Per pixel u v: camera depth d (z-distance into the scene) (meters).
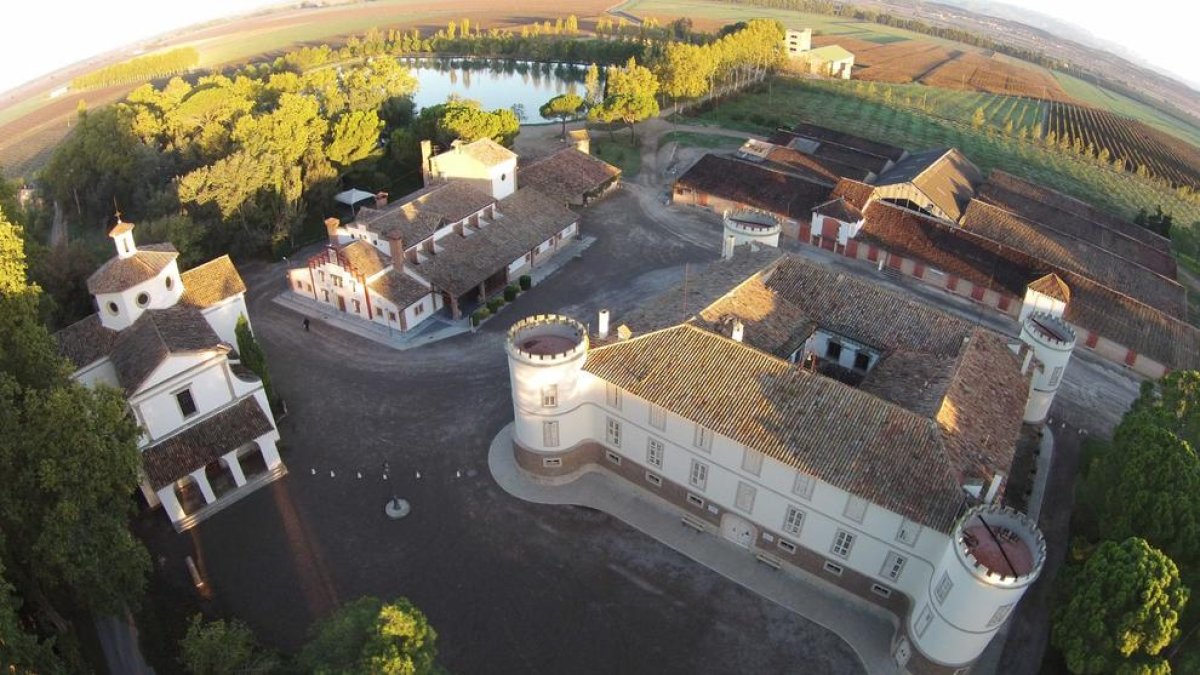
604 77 185.00
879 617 46.03
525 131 140.12
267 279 84.00
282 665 39.78
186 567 48.44
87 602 40.69
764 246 69.94
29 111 162.88
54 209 104.00
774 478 45.94
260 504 53.50
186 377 51.00
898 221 91.12
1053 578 48.22
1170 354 71.94
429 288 74.94
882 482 42.16
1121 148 151.50
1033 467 57.34
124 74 183.88
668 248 92.31
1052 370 57.50
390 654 29.81
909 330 57.44
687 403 47.88
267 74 167.00
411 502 53.84
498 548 50.31
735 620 45.72
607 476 56.31
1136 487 42.97
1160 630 35.38
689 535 51.50
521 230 86.44
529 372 50.41
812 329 58.78
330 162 103.31
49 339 45.84
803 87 171.88
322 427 60.97
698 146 128.88
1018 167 132.12
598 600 46.78
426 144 92.50
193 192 84.06
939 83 189.88
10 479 38.84
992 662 43.28
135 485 42.94
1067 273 80.75
